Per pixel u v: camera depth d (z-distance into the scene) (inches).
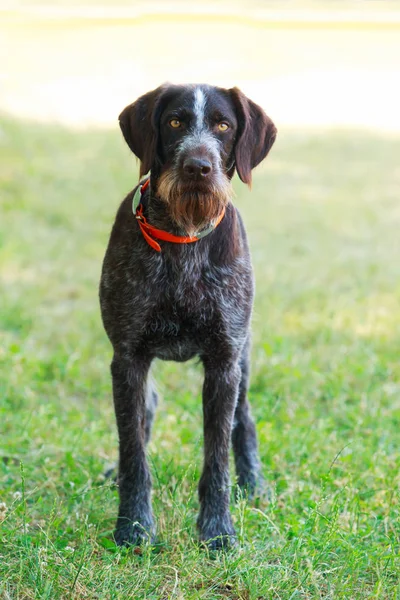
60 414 293.7
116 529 213.5
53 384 316.2
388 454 266.2
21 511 215.9
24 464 247.0
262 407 293.3
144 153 213.3
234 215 220.1
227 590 190.2
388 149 845.8
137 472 215.2
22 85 1027.9
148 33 1320.1
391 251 533.3
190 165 200.4
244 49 1254.9
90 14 1454.2
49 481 239.3
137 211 214.8
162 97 211.5
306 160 798.5
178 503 219.1
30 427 274.8
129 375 217.5
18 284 441.1
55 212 574.2
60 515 220.5
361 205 650.8
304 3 1626.5
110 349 353.1
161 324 215.9
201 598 184.2
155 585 187.9
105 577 186.4
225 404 219.6
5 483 238.5
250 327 234.1
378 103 1029.2
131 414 216.5
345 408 300.0
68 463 250.2
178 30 1353.3
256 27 1401.3
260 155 221.8
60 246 510.6
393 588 189.6
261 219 601.9
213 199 204.8
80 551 195.6
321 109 998.4
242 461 247.1
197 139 204.7
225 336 217.9
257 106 221.0
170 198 204.8
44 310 406.0
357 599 186.9
